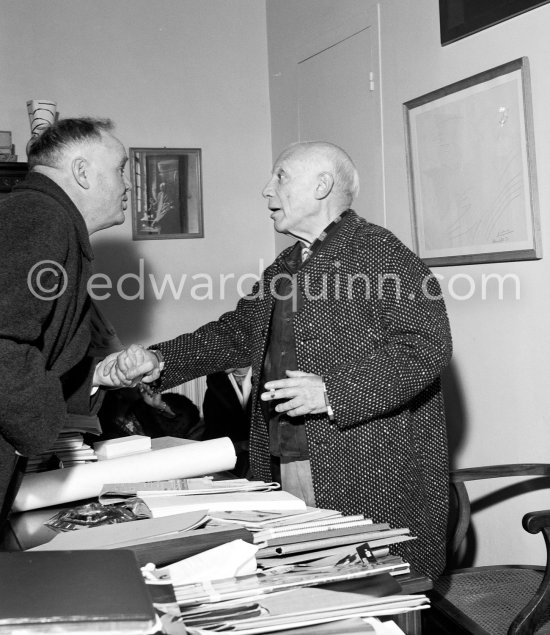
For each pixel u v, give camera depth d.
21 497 1.69
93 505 1.56
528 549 2.98
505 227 2.97
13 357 1.40
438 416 2.09
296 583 1.16
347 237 2.08
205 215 4.79
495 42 3.01
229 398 3.76
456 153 3.21
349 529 1.33
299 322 2.04
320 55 4.26
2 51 4.39
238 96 4.83
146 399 3.29
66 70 4.50
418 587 1.20
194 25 4.73
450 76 3.27
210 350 2.34
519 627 2.00
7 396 1.38
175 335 4.73
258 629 1.05
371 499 1.97
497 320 3.08
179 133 4.73
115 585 0.92
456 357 3.32
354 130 3.99
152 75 4.66
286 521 1.37
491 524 3.15
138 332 4.67
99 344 2.59
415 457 2.02
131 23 4.61
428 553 2.03
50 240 1.49
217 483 1.68
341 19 4.04
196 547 1.26
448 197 3.27
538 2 2.76
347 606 1.11
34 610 0.85
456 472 2.56
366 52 3.84
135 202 4.64
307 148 2.16
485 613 2.25
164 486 1.65
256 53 4.85
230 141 4.82
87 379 1.90
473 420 3.23
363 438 1.96
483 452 3.18
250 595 1.13
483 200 3.07
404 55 3.55
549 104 2.77
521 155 2.87
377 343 2.00
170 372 2.29
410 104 3.46
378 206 3.82
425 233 3.43
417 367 1.91
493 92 2.99
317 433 1.98
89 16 4.53
